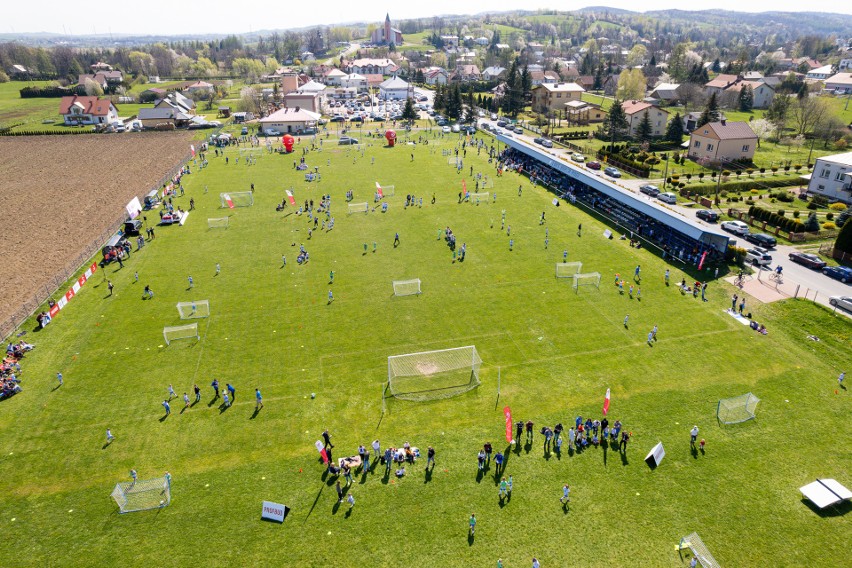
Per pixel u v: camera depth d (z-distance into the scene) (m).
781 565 27.05
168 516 30.03
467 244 67.00
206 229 73.44
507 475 32.56
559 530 28.91
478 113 170.25
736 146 105.31
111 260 63.34
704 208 79.88
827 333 46.44
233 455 34.31
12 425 36.97
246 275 59.44
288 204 83.62
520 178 97.56
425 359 43.62
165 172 105.12
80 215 81.44
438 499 30.95
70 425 37.00
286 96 163.38
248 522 29.61
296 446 35.03
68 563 27.39
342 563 27.22
